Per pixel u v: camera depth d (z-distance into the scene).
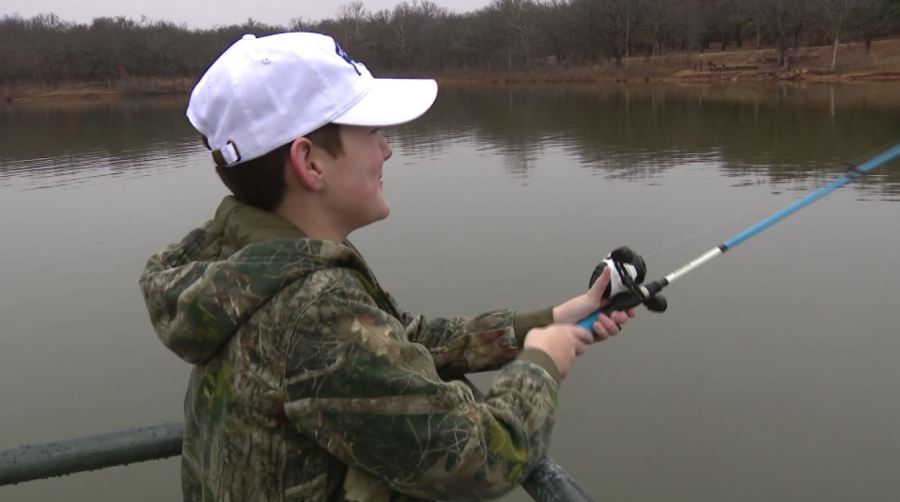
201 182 15.10
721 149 16.81
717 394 5.47
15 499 4.68
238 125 1.20
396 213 11.40
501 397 1.18
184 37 59.09
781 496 4.43
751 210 10.66
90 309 7.89
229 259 1.11
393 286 8.12
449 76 56.38
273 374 1.08
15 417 5.68
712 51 48.28
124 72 55.62
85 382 6.20
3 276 9.11
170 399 5.92
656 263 8.48
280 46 1.21
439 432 1.06
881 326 6.44
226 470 1.13
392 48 60.19
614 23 50.06
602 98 34.31
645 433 5.09
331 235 1.27
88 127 28.38
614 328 1.52
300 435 1.11
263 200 1.25
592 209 11.21
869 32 37.91
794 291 7.31
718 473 4.65
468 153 17.59
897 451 4.75
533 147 18.30
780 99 28.31
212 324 1.10
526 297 7.70
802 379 5.64
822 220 9.79
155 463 5.15
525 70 53.59
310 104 1.20
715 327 6.59
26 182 15.95
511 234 9.98
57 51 54.19
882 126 19.05
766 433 5.01
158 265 1.25
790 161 14.82
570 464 4.80
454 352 1.55
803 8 39.00
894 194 11.01
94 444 1.59
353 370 1.05
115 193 14.27
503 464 1.11
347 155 1.24
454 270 8.55
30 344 6.99
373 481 1.13
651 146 17.77
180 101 46.25
